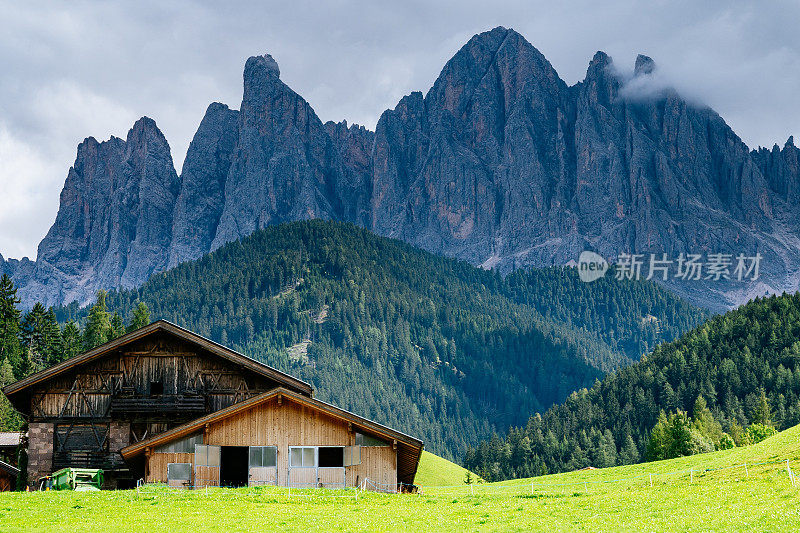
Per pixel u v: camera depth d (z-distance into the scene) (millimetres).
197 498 48531
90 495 50094
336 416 55344
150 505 45781
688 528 35719
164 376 67500
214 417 55125
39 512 43125
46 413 67062
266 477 54875
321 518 41625
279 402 55781
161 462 54938
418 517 42062
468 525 39688
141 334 67188
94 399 67312
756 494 42906
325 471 54906
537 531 37500
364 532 37875
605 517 40188
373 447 55281
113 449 66625
